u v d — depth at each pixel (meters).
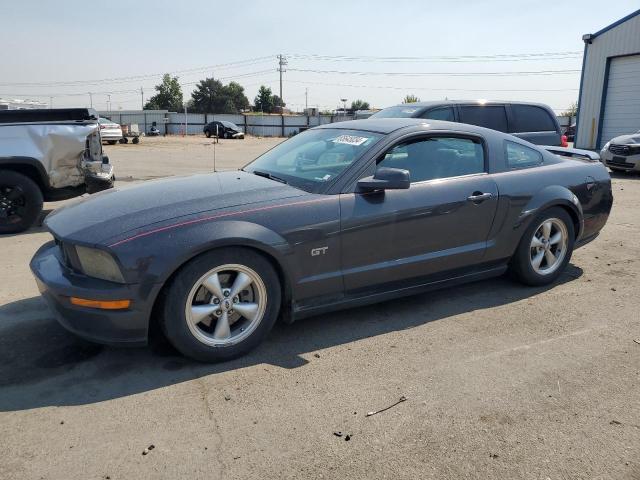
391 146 3.93
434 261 4.09
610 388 3.08
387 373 3.25
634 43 19.58
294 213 3.46
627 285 4.87
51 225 3.52
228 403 2.90
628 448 2.54
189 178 4.22
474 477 2.34
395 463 2.43
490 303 4.42
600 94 21.03
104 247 3.02
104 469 2.37
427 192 3.97
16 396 2.95
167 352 3.49
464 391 3.04
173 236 3.10
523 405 2.90
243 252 3.29
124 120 56.00
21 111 8.11
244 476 2.34
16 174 6.84
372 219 3.70
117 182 12.03
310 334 3.81
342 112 63.44
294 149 4.50
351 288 3.77
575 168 4.95
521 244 4.58
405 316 4.15
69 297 3.07
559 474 2.36
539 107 9.27
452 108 8.59
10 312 4.12
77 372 3.22
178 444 2.55
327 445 2.55
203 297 3.26
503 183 4.38
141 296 3.04
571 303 4.42
